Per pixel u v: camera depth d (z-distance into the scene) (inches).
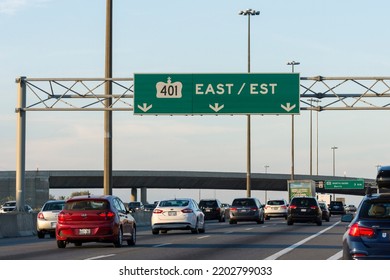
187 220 2320.4
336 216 5944.9
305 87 2706.7
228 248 1606.8
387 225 916.0
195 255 1406.3
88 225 1636.3
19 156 2741.1
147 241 1921.8
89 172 6363.2
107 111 2763.3
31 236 2490.2
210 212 4175.7
